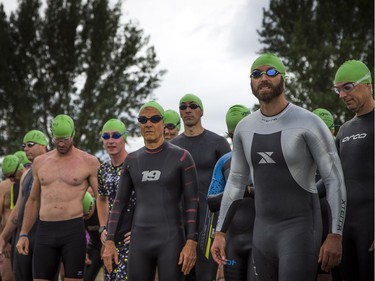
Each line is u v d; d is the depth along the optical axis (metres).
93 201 8.89
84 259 7.62
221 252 5.10
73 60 35.41
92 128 34.59
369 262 5.32
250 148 4.98
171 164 5.97
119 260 6.91
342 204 4.70
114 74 35.66
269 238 4.85
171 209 5.94
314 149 4.77
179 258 5.84
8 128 34.69
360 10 32.53
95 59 35.44
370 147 5.39
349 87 5.39
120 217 6.09
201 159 7.75
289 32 34.53
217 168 6.34
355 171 5.45
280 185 4.84
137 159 6.09
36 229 7.99
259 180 4.94
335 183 4.72
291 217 4.80
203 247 7.00
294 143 4.79
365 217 5.36
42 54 35.59
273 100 4.91
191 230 5.82
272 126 4.92
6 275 9.65
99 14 35.72
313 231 4.77
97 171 7.57
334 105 28.41
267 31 35.34
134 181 6.05
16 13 35.97
